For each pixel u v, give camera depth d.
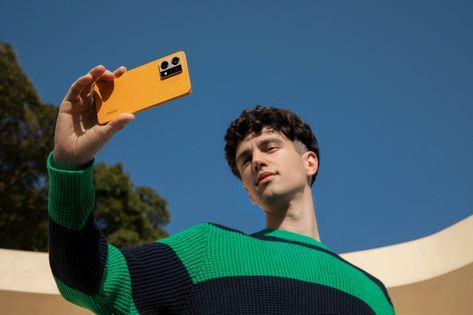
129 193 14.47
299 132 2.23
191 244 1.70
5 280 6.08
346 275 1.77
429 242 6.68
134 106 1.66
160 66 1.69
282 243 1.78
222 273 1.62
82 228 1.54
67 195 1.54
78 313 6.23
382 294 1.90
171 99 1.65
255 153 2.09
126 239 13.29
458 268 6.24
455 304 6.43
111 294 1.55
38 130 14.62
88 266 1.51
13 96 14.50
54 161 1.58
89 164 1.60
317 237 2.04
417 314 6.58
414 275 6.46
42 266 6.32
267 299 1.57
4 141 14.16
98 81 1.70
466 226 6.48
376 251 6.82
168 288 1.60
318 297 1.61
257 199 2.04
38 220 13.38
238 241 1.72
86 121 1.67
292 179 2.03
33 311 6.19
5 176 13.91
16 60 15.05
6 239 13.03
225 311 1.53
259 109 2.22
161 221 15.24
